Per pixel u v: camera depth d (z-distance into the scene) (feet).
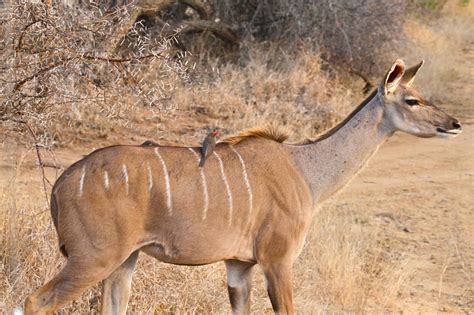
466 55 108.99
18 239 33.12
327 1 73.31
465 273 43.80
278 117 62.80
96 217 27.35
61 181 27.96
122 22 36.60
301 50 72.49
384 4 75.92
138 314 32.48
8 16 32.22
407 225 50.24
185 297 33.50
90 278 27.53
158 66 45.24
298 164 31.22
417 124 32.09
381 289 40.29
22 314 29.58
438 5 125.39
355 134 31.89
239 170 29.53
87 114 55.72
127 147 28.58
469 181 59.16
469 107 81.76
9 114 32.83
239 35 72.84
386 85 31.73
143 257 33.71
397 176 59.57
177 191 28.40
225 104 62.95
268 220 29.78
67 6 34.78
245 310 31.40
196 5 69.97
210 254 29.27
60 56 32.65
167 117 59.31
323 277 40.09
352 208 52.19
